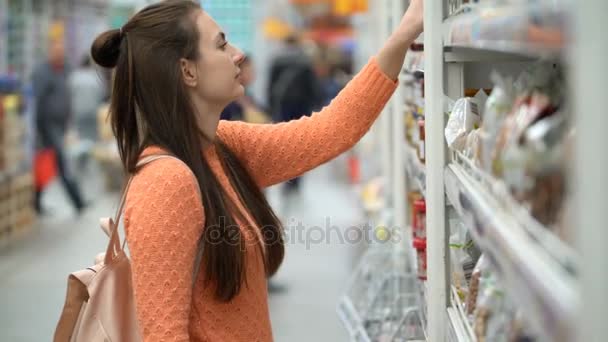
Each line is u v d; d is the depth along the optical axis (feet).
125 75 6.86
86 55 43.45
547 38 3.05
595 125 2.56
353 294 13.85
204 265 6.51
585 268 2.63
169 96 6.72
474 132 5.91
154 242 6.14
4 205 29.32
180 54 6.78
